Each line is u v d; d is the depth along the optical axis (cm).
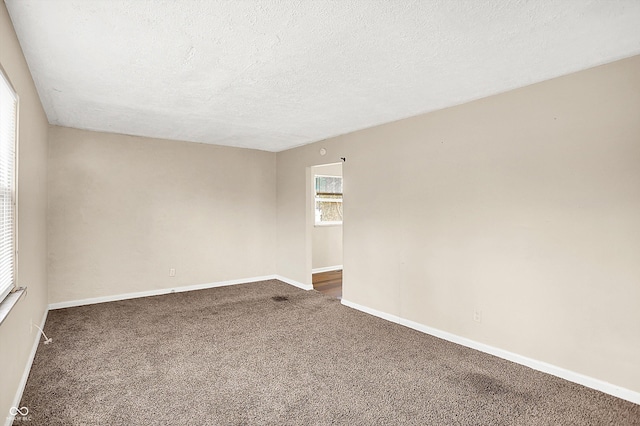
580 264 257
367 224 435
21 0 170
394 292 400
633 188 233
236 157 582
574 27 195
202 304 467
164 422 212
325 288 566
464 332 332
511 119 296
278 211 624
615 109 240
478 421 215
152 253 507
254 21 189
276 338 349
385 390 251
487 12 179
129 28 197
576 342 260
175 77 271
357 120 398
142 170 497
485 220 314
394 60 239
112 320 397
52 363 287
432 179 359
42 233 361
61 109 361
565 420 215
